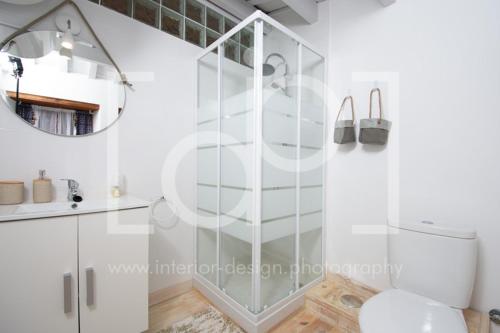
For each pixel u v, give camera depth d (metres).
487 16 1.30
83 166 1.48
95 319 1.14
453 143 1.41
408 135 1.58
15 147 1.28
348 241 1.90
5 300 0.94
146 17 1.77
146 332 1.48
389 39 1.68
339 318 1.51
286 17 2.37
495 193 1.28
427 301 1.21
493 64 1.28
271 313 1.52
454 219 1.40
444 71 1.44
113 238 1.19
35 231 0.99
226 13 2.23
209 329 1.52
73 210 1.08
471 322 1.23
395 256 1.39
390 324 1.01
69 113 1.44
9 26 1.27
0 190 1.18
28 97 1.31
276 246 1.70
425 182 1.51
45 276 1.01
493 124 1.28
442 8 1.45
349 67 1.90
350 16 1.90
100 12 1.55
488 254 1.30
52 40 1.38
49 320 1.02
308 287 1.78
